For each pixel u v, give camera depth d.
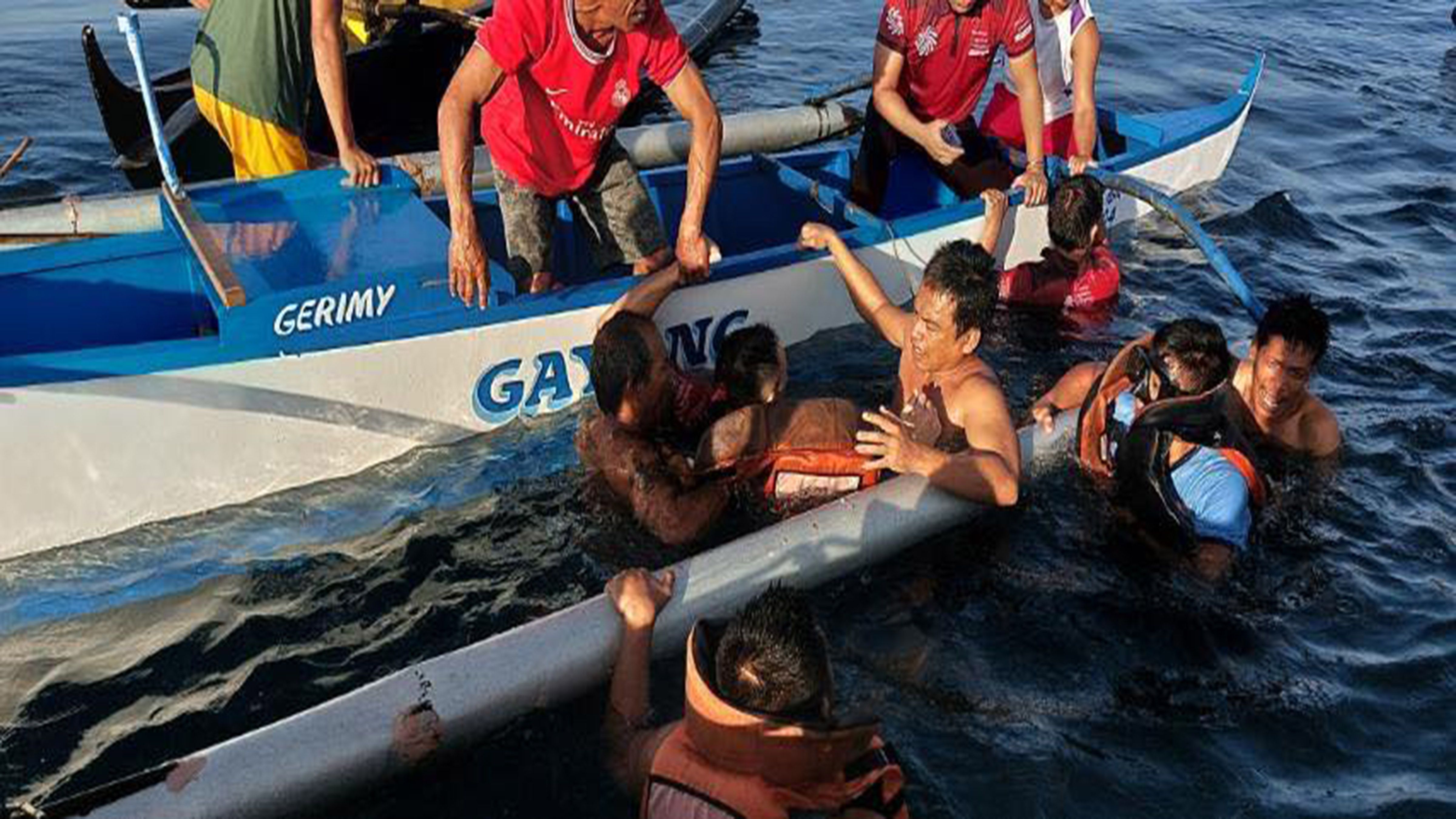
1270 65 10.02
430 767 3.28
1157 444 4.10
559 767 3.30
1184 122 7.16
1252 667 3.74
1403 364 5.44
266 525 4.21
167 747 3.35
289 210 4.77
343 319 4.16
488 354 4.49
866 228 5.37
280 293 4.02
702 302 4.91
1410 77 9.88
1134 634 3.86
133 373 3.87
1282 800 3.29
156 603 3.88
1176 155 6.92
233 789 2.96
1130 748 3.44
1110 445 4.39
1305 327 4.31
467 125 4.15
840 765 2.74
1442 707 3.61
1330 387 5.23
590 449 4.32
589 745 3.37
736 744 2.68
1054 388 4.86
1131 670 3.72
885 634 3.83
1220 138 7.18
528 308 4.49
